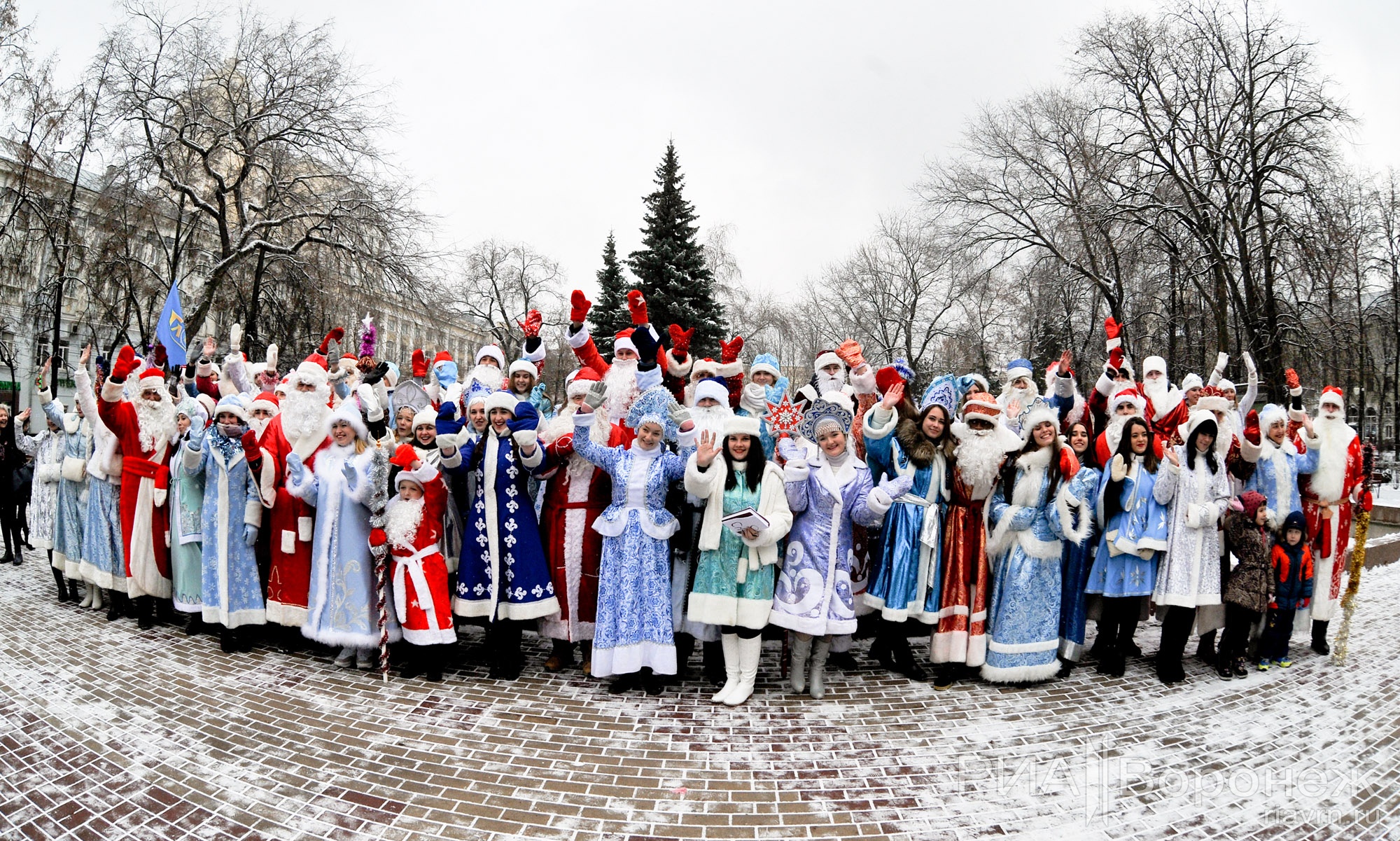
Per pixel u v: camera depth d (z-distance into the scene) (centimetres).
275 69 1870
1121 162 2067
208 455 561
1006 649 499
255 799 349
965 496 503
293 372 572
